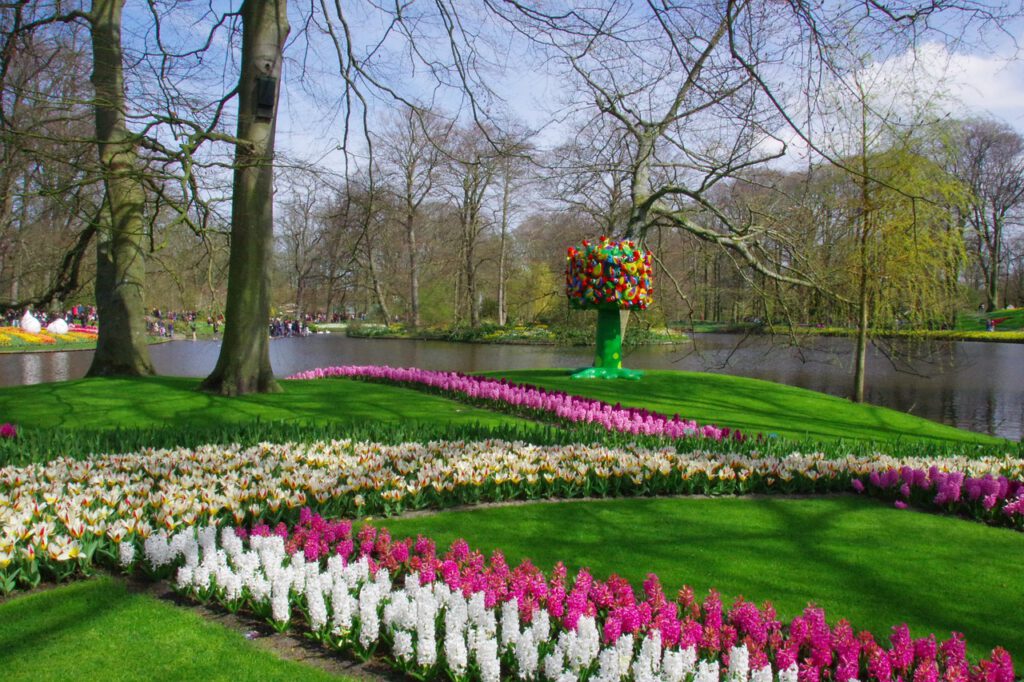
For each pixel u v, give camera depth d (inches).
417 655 132.4
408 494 238.4
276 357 1221.1
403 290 1910.7
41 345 1289.4
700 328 1840.6
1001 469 292.2
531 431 329.7
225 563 163.5
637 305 586.6
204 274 649.0
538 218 1747.0
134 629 149.0
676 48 306.2
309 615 146.6
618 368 601.6
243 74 444.5
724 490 275.3
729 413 482.0
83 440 277.6
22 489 208.2
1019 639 157.0
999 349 1354.6
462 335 1737.2
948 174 585.3
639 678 118.0
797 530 230.7
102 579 174.1
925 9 268.5
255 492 211.9
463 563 169.5
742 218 721.0
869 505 265.1
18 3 393.1
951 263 601.6
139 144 441.4
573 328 1314.0
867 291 613.0
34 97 384.5
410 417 413.7
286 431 310.2
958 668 120.0
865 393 798.5
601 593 148.6
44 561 171.3
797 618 135.1
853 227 613.0
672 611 136.5
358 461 263.1
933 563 203.6
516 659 129.5
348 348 1475.1
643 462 274.7
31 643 142.7
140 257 561.6
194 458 260.8
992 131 1384.1
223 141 415.2
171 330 1839.3
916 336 662.5
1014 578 193.2
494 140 487.5
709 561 199.0
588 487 261.6
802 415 502.3
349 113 490.6
